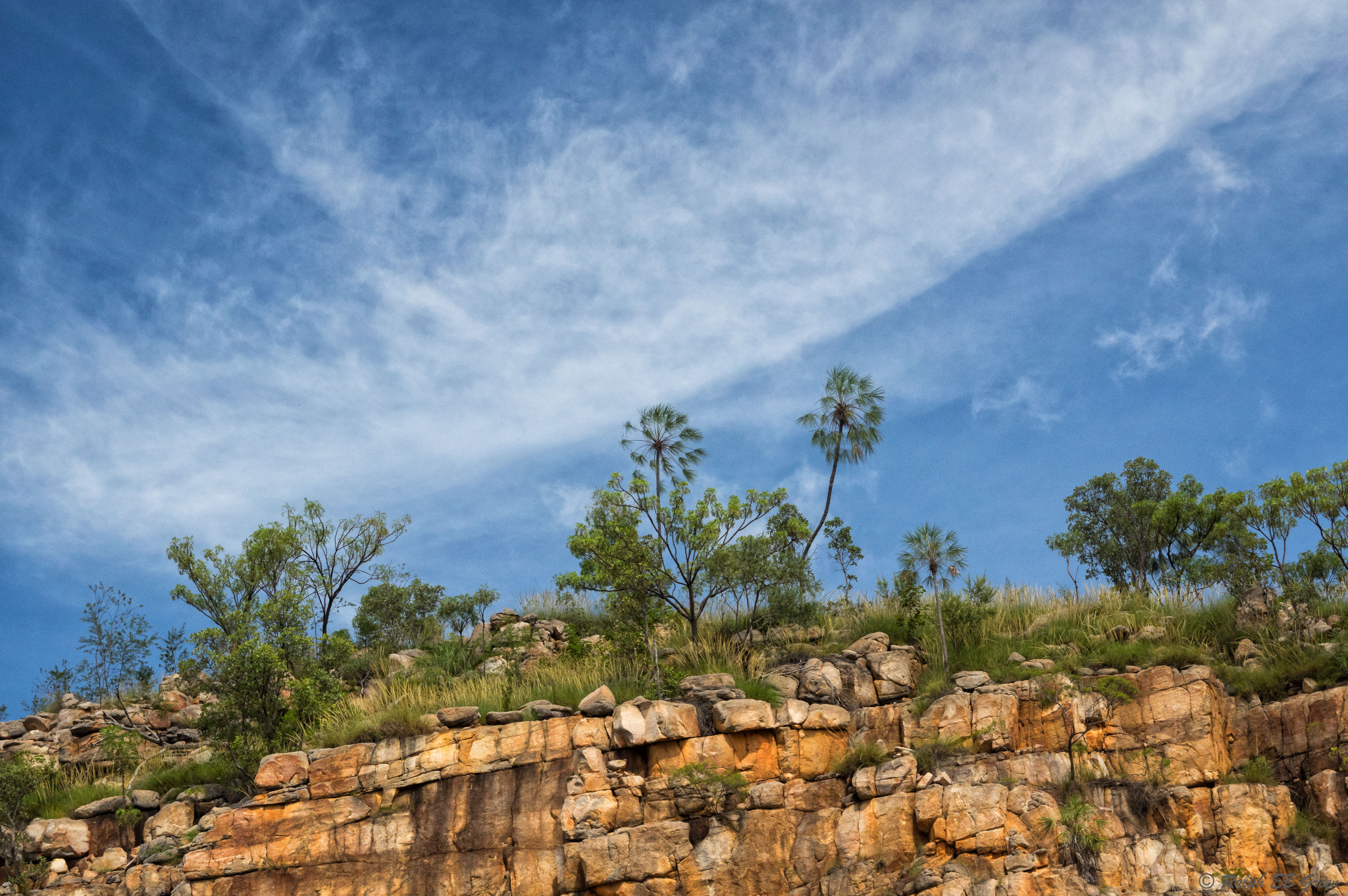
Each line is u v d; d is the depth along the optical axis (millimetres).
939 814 16734
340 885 18656
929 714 19062
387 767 19438
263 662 21406
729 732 19000
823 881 17156
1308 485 22234
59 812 21547
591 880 17500
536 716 19797
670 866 17516
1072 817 16438
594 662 23156
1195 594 23031
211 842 19250
